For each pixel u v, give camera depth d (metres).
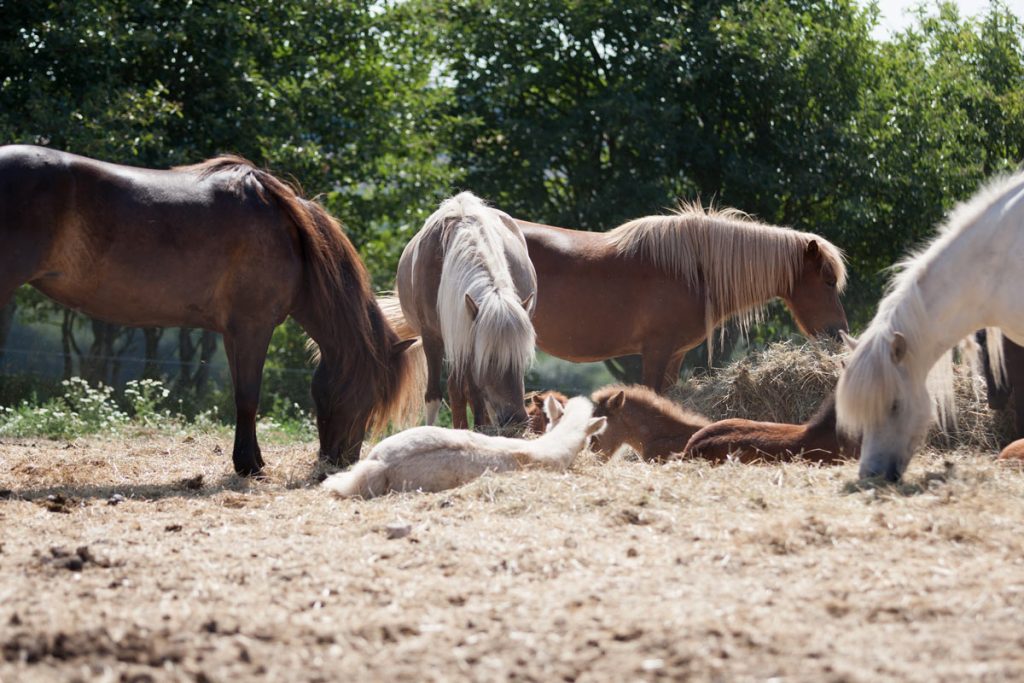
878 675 3.42
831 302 11.20
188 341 26.91
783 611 4.10
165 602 4.38
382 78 25.08
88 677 3.46
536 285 10.59
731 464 7.25
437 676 3.49
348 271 8.83
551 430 7.93
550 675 3.49
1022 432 9.74
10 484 8.10
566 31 25.36
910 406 6.80
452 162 26.95
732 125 25.42
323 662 3.63
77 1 19.22
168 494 7.54
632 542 5.32
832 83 24.44
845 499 6.12
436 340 10.03
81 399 13.95
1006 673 3.44
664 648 3.69
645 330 11.16
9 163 7.33
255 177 8.41
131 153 18.73
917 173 24.50
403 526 5.65
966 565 4.74
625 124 23.95
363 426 8.87
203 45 21.14
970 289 6.96
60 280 7.64
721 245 10.99
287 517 6.30
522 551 5.14
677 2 25.19
